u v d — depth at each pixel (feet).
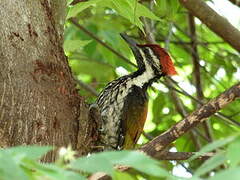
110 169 13.83
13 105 25.30
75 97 27.71
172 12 39.50
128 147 40.50
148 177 36.06
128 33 51.88
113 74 55.57
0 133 24.75
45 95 25.96
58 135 25.91
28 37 26.66
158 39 51.67
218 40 55.98
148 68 42.37
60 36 29.43
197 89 48.96
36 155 14.14
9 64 25.89
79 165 13.94
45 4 28.12
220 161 14.16
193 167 43.19
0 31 26.37
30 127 25.22
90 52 51.13
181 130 23.04
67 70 27.71
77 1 36.29
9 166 13.23
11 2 27.02
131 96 40.78
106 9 52.95
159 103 49.19
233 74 54.34
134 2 32.09
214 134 50.47
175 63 53.42
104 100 40.50
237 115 50.49
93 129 30.42
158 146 23.02
